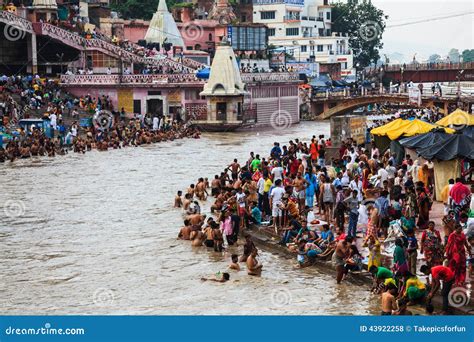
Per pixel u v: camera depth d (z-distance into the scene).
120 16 105.38
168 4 108.12
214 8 104.31
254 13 120.56
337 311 20.52
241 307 20.98
